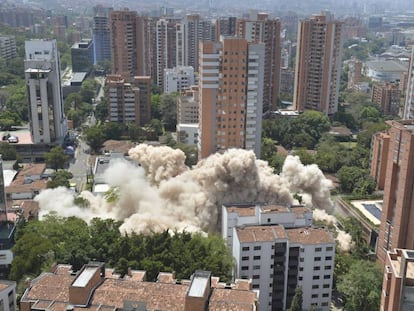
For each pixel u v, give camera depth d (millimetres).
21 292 109812
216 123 180250
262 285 120188
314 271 119688
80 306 85438
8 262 128625
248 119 181875
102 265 94812
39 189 176000
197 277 90250
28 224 135125
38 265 116438
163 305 86562
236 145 183000
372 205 169500
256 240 117188
